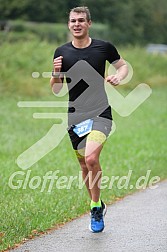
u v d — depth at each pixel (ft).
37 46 155.84
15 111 112.78
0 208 49.34
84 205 51.78
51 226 45.70
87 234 43.80
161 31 369.91
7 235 42.57
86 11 43.93
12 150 77.82
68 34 256.32
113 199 55.42
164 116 121.70
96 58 43.78
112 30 325.21
